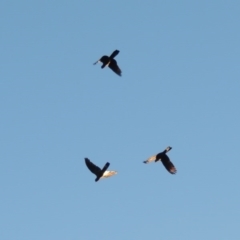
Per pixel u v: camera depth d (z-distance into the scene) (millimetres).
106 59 45719
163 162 40688
